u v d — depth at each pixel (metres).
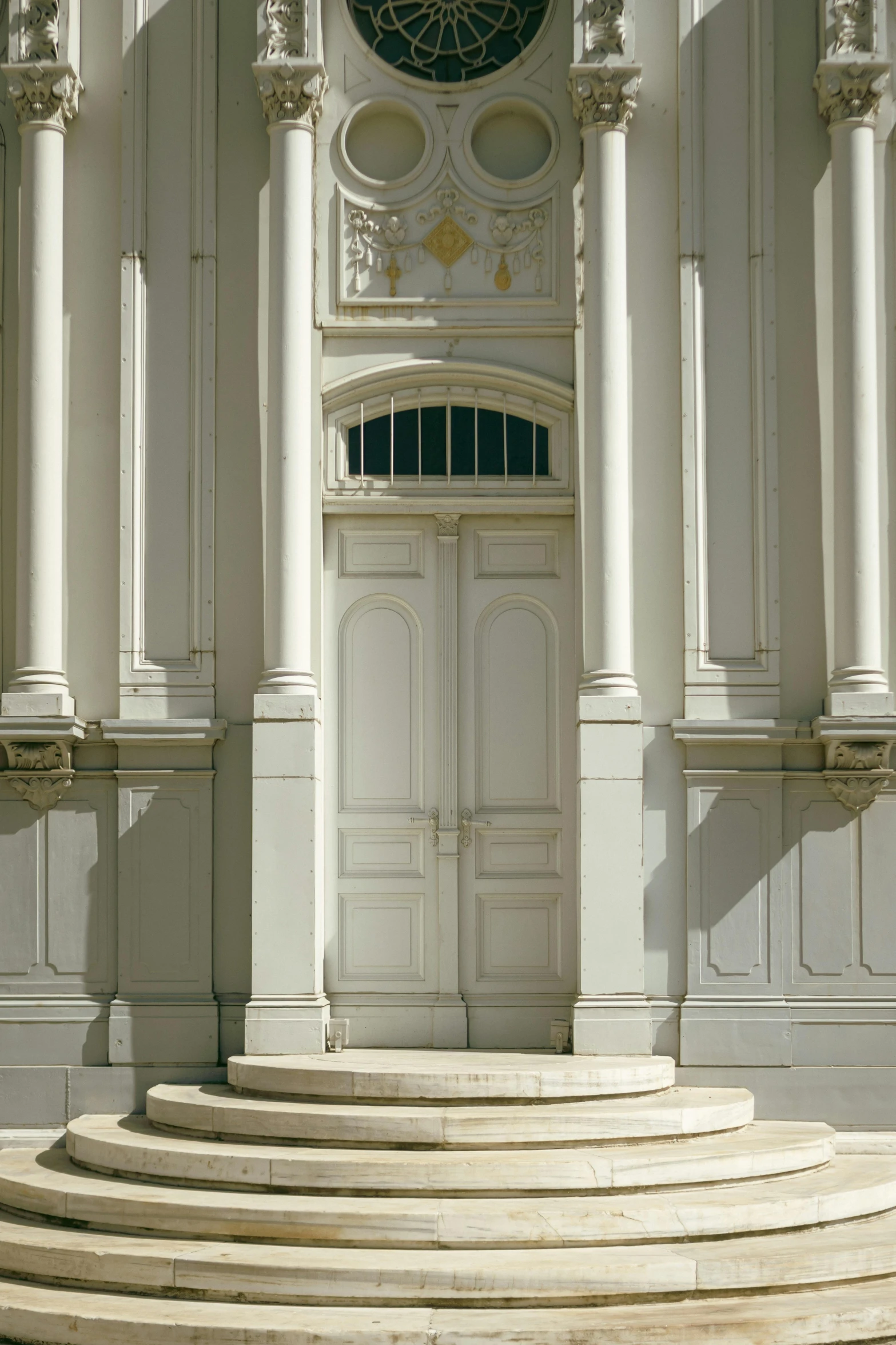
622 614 7.46
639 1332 4.96
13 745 7.43
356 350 7.82
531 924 7.71
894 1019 7.35
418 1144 6.02
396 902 7.72
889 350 7.77
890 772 7.37
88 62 7.89
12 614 7.71
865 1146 7.19
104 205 7.83
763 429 7.64
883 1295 5.31
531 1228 5.43
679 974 7.41
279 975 7.26
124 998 7.42
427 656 7.82
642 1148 6.09
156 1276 5.36
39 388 7.59
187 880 7.47
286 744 7.35
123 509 7.62
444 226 7.85
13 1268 5.62
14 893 7.49
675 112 7.83
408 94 7.91
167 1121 6.58
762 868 7.43
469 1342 4.93
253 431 7.69
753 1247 5.46
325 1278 5.23
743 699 7.54
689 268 7.70
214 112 7.79
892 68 7.84
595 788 7.34
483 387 7.82
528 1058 7.06
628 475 7.59
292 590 7.43
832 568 7.61
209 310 7.70
